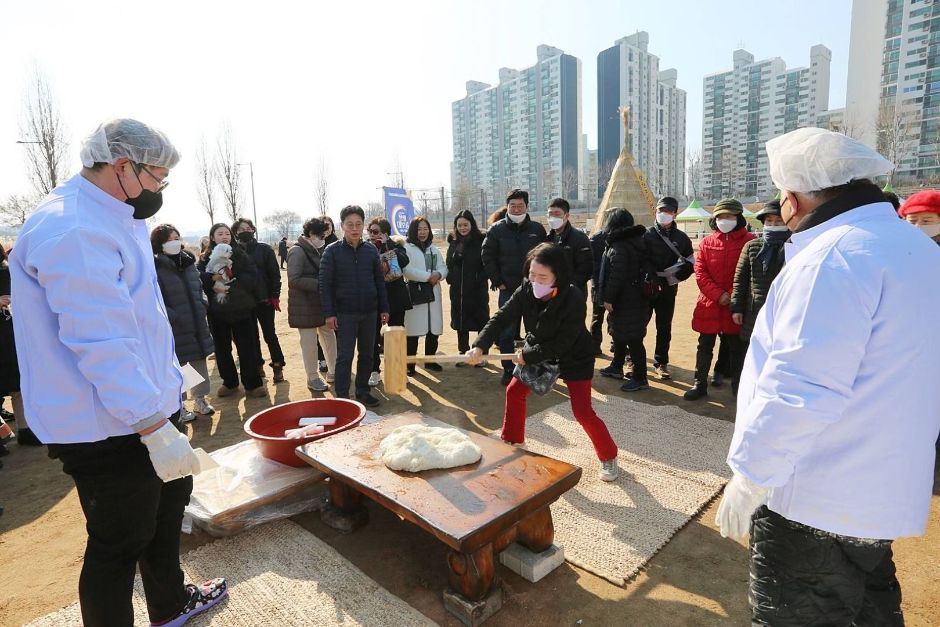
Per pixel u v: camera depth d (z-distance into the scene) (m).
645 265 5.14
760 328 1.52
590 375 3.33
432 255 6.33
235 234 6.07
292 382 6.10
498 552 2.48
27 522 3.27
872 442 1.31
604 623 2.29
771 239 4.28
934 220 3.75
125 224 1.87
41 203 1.78
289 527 3.00
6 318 4.29
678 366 6.23
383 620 2.29
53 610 2.47
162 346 2.01
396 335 2.92
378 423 3.26
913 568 2.61
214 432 4.60
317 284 5.40
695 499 3.20
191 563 2.69
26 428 4.46
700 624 2.28
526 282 3.28
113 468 1.82
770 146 1.60
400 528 3.03
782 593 1.48
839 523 1.34
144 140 1.80
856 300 1.25
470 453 2.68
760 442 1.32
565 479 2.50
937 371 1.32
